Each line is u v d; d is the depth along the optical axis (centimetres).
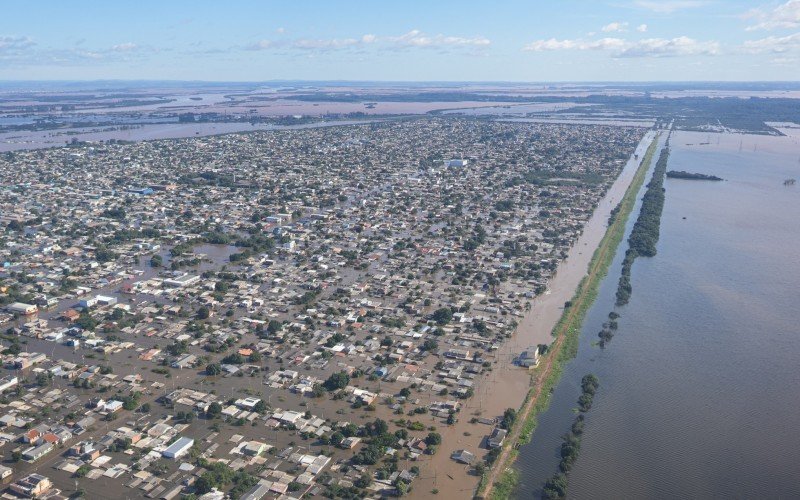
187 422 15875
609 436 15900
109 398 16975
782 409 17362
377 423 15550
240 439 15262
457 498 13388
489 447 15150
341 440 15075
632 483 14100
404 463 14462
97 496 13175
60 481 13662
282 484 13588
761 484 14200
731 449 15488
